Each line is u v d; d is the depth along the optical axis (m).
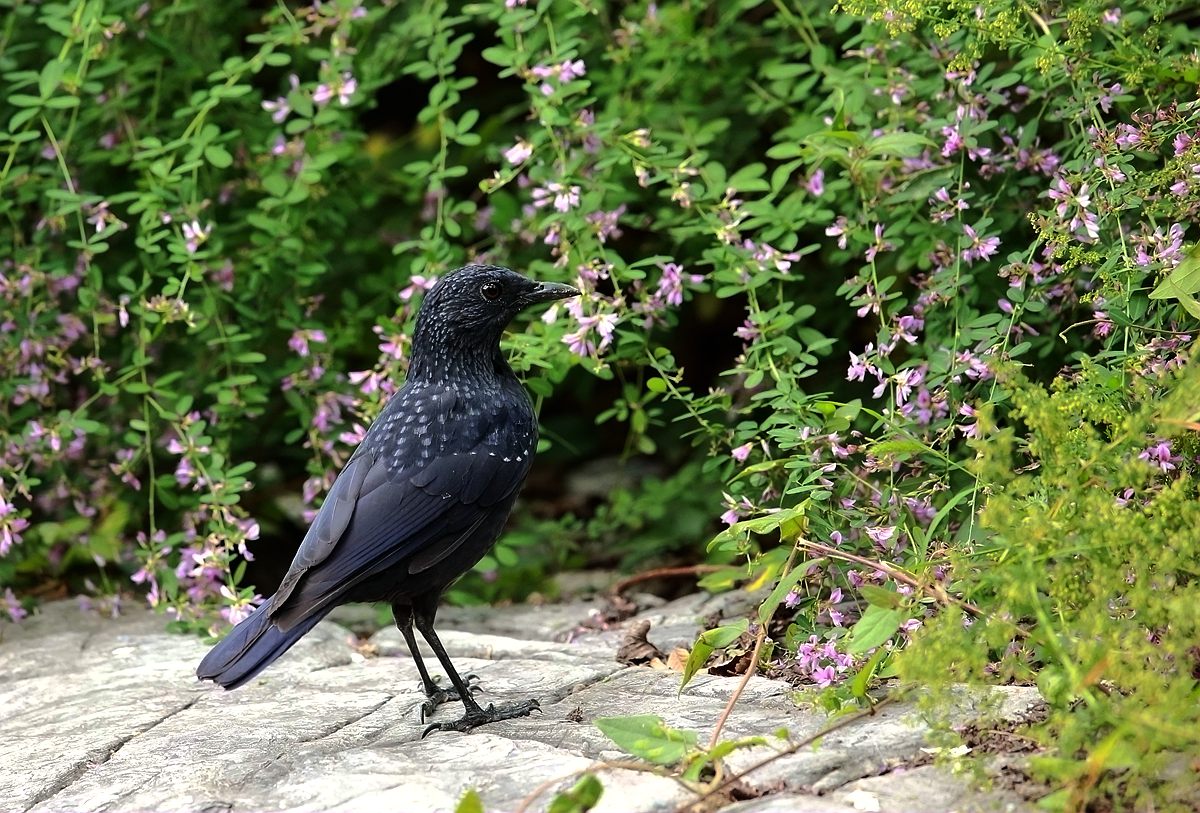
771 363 10.30
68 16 12.53
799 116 12.10
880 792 7.20
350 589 9.05
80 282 12.66
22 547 12.91
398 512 9.12
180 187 12.08
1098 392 8.34
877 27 11.22
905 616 7.67
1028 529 7.29
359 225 14.32
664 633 10.64
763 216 11.10
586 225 11.20
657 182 12.50
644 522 13.62
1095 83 10.12
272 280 12.80
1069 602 7.45
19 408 12.22
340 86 12.35
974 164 10.88
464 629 11.69
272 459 14.58
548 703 9.23
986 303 10.81
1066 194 9.37
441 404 9.57
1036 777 7.16
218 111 13.41
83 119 12.75
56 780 8.32
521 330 12.71
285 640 8.51
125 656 10.90
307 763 8.25
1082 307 10.49
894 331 9.98
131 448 12.81
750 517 9.91
